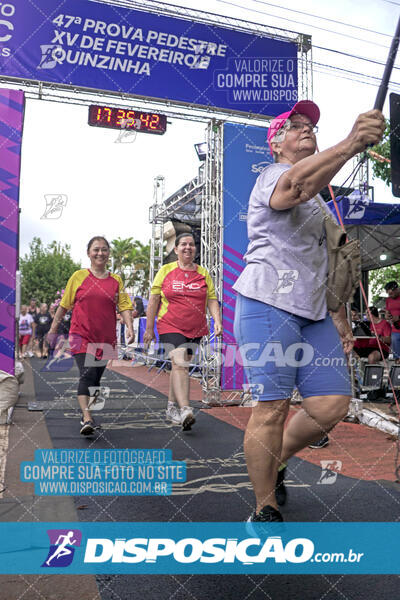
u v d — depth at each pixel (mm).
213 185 6570
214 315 4492
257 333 1887
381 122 1521
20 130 4719
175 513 2125
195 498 2330
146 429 4082
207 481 2609
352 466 2959
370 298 10703
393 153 3488
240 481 2605
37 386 6574
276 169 1891
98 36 5723
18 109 4723
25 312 6289
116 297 4059
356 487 2527
